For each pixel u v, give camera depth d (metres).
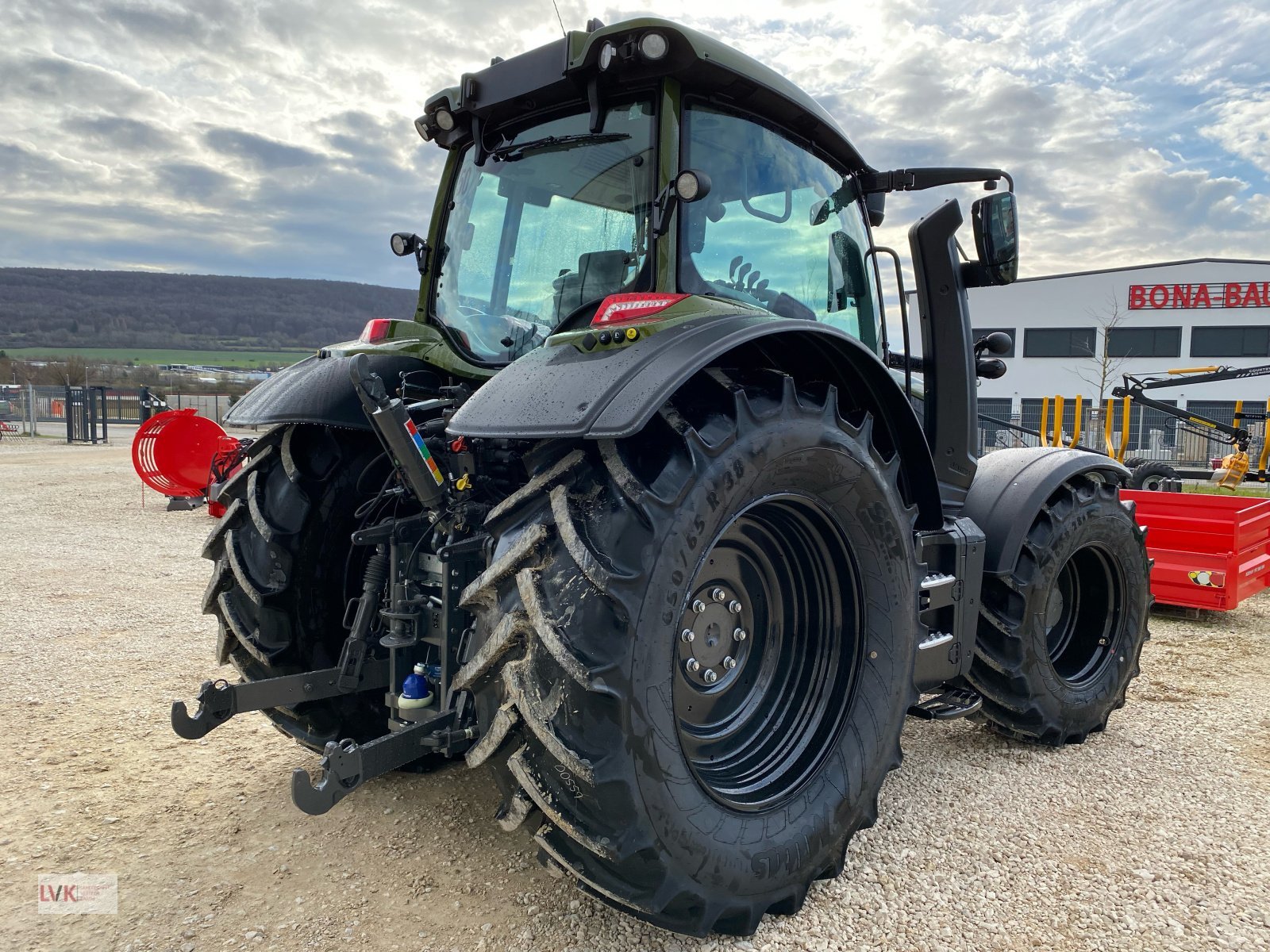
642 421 1.66
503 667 1.75
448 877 2.23
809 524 2.27
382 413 2.02
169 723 3.35
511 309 2.61
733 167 2.46
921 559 2.75
